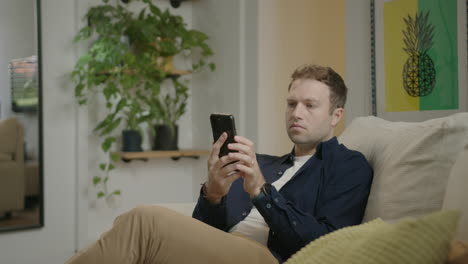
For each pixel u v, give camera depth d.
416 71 1.99
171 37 3.20
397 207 1.30
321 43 2.86
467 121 1.29
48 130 3.05
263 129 2.84
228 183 1.42
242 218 1.56
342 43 2.74
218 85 3.25
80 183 3.14
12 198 2.93
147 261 1.17
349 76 2.36
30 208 3.00
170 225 1.17
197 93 3.54
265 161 1.75
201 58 3.46
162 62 3.24
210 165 1.42
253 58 2.87
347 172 1.43
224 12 3.14
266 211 1.30
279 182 1.59
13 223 2.94
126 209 3.38
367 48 2.25
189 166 3.64
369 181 1.44
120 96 3.28
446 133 1.30
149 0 3.15
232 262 1.10
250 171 1.33
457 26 1.81
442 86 1.88
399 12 2.07
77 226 3.15
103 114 3.21
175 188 3.59
